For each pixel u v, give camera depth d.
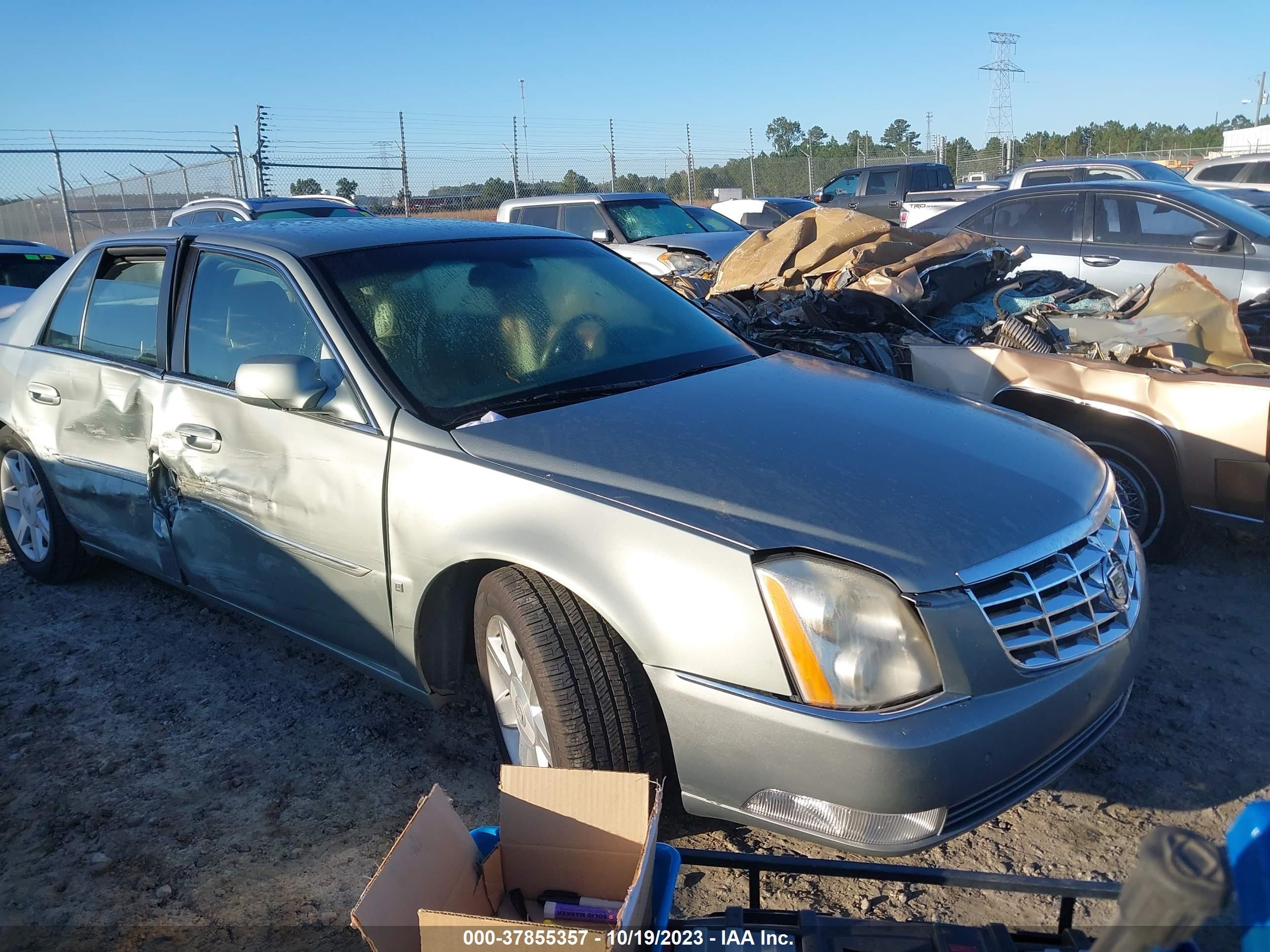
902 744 2.16
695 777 2.40
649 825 1.75
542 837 1.89
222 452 3.38
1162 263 7.12
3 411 4.47
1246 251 6.79
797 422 2.92
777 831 2.33
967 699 2.25
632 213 11.55
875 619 2.23
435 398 3.02
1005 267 6.09
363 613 3.06
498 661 2.80
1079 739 2.52
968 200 8.44
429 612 2.90
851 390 3.30
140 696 3.69
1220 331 4.88
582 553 2.49
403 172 18.80
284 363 3.03
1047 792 2.98
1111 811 2.88
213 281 3.63
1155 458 4.43
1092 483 2.84
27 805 3.07
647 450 2.71
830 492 2.50
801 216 6.83
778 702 2.25
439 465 2.79
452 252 3.64
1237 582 4.42
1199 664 3.71
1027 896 2.56
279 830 2.91
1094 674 2.46
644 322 3.70
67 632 4.22
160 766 3.24
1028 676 2.34
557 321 3.51
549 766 2.60
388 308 3.26
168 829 2.93
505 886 1.95
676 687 2.35
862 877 1.92
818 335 5.30
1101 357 4.80
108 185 18.55
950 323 5.65
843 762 2.19
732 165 30.41
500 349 3.28
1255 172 14.09
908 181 19.86
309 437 3.09
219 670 3.86
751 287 6.44
